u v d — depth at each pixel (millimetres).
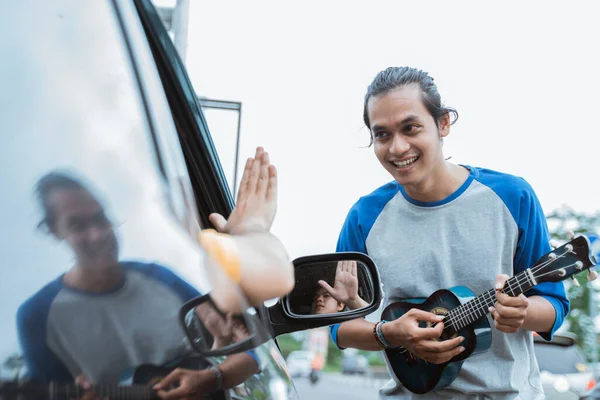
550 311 2293
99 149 899
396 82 2326
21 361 694
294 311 1588
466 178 2402
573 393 7246
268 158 1445
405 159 2318
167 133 1107
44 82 893
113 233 837
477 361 2330
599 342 34250
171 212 961
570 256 2189
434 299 2357
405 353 2414
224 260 1091
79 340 738
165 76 1616
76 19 996
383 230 2500
